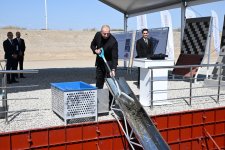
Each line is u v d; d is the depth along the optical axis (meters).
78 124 6.11
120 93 6.46
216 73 10.17
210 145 7.58
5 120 6.28
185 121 7.21
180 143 7.19
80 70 15.99
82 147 6.19
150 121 6.27
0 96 8.50
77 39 43.59
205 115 7.45
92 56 35.78
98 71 7.26
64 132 6.02
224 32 10.68
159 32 12.01
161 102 7.71
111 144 6.44
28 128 5.92
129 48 14.51
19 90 9.59
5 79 6.18
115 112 6.93
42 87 10.13
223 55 10.38
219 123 7.68
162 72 7.52
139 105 6.58
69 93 6.02
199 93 9.19
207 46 11.84
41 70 16.09
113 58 6.96
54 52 38.53
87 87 6.61
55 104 6.69
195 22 12.05
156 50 12.04
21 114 6.82
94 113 6.30
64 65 22.59
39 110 7.16
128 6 16.22
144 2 14.69
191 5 12.66
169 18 14.41
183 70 11.66
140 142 5.78
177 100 8.28
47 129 5.86
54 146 5.95
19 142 5.67
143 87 7.62
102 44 6.94
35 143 5.79
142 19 16.31
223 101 8.23
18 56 11.59
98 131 6.27
